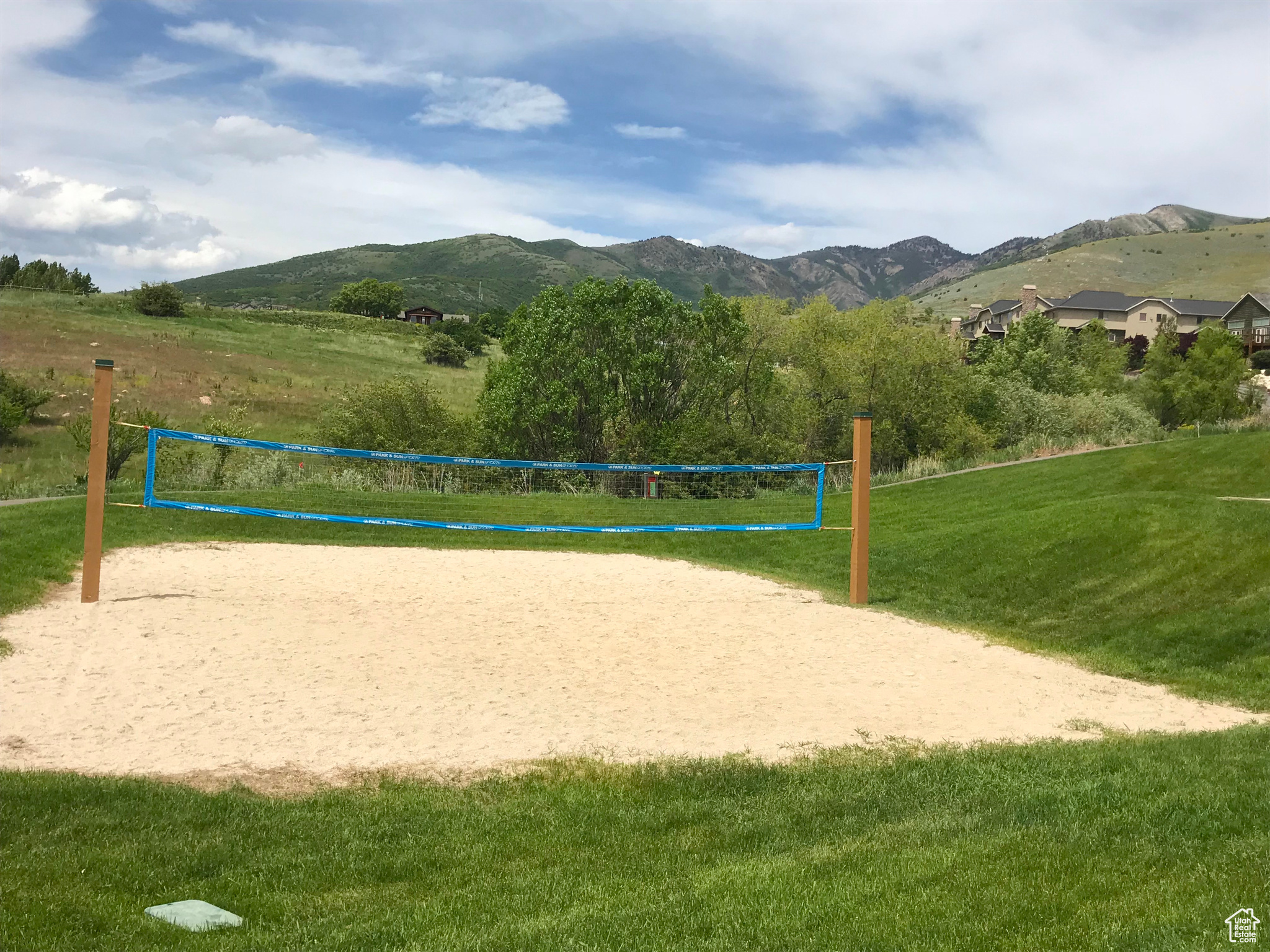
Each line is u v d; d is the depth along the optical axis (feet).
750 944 13.05
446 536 65.16
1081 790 20.26
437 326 306.76
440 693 28.78
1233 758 22.88
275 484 86.43
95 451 38.70
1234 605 39.47
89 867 16.16
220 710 26.30
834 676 32.53
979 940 12.80
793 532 64.54
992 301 542.98
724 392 107.86
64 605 37.81
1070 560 47.47
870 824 19.20
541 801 20.70
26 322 186.91
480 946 13.17
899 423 112.47
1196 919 13.09
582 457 103.14
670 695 29.68
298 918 14.53
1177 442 87.04
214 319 245.04
